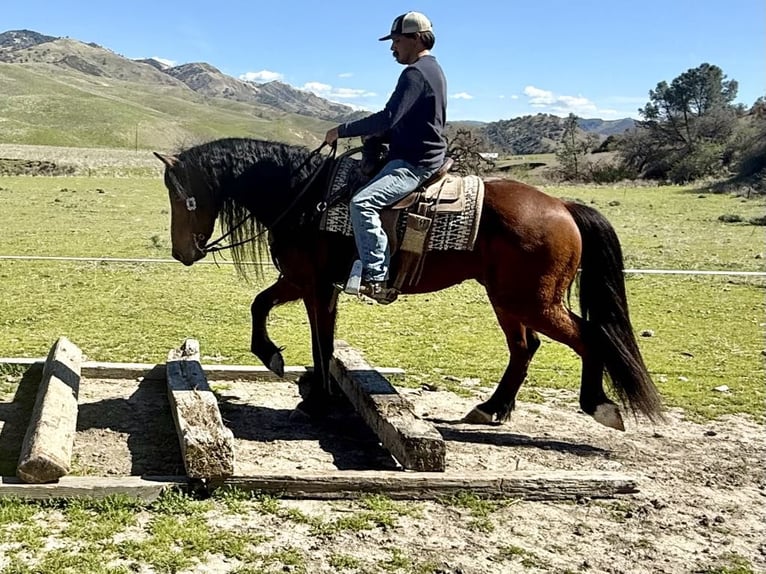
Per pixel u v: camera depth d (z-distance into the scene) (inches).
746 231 857.5
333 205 197.3
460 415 240.2
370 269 187.9
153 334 338.3
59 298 411.5
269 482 166.1
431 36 192.1
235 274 509.7
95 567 134.2
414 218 192.1
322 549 146.6
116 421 215.6
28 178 1438.2
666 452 213.8
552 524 163.9
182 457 181.8
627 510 172.9
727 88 2908.5
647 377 202.4
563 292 202.1
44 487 156.8
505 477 174.1
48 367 222.2
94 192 1170.0
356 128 189.3
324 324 210.2
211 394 194.1
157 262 541.6
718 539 161.0
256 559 141.2
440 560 144.8
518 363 224.8
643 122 2773.1
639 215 1051.9
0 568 131.8
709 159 2121.1
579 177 2230.6
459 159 214.4
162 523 151.7
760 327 397.1
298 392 256.5
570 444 216.4
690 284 523.2
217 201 207.8
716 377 296.4
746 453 215.0
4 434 203.2
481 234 197.2
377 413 195.0
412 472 175.0
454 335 362.3
